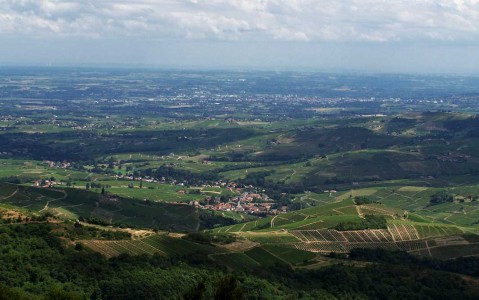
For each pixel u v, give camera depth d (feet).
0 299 588.91
